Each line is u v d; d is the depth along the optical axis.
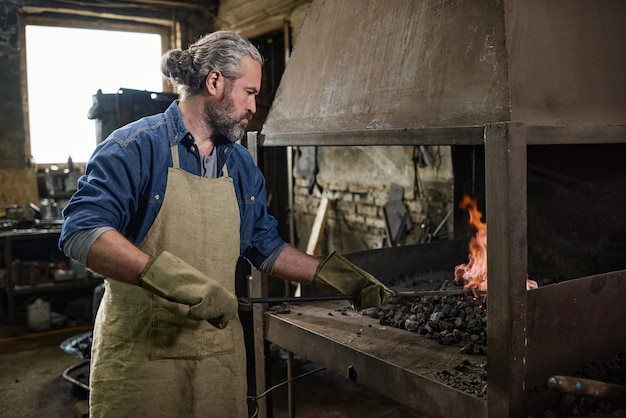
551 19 1.63
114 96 3.48
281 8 5.16
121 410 1.55
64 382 3.58
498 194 1.41
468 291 1.98
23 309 5.18
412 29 1.83
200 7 6.17
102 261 1.34
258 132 2.34
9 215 5.07
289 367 2.39
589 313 1.63
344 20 2.14
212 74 1.54
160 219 1.54
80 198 1.43
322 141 2.01
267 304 2.27
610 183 2.26
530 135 1.42
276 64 5.68
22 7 5.45
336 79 2.07
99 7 5.78
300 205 5.29
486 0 1.60
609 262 2.29
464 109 1.56
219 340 1.64
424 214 3.92
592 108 1.64
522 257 1.42
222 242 1.61
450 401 1.53
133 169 1.50
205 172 1.65
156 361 1.56
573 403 1.53
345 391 3.25
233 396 1.68
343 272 1.78
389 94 1.83
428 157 3.81
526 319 1.45
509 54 1.51
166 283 1.31
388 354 1.77
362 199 4.52
